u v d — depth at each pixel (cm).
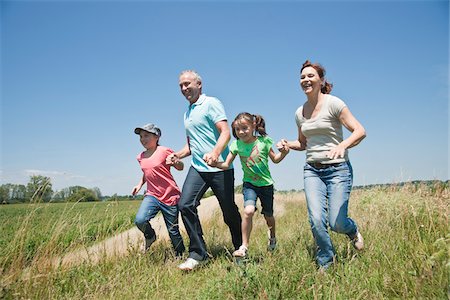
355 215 660
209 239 592
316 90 406
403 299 284
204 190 484
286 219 919
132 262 441
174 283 399
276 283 329
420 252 352
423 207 532
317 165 408
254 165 491
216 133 487
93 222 488
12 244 390
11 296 324
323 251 385
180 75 499
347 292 303
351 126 384
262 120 490
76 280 384
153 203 516
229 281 342
